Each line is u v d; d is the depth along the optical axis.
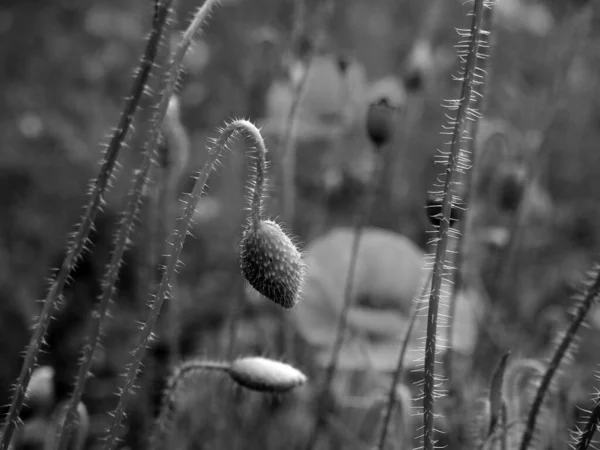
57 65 0.94
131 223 0.29
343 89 0.52
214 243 0.60
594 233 0.65
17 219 0.67
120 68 0.93
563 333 0.34
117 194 0.66
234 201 0.61
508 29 0.69
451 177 0.29
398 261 0.49
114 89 0.92
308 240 0.59
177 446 0.41
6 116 0.83
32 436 0.35
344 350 0.46
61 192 0.72
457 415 0.40
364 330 0.47
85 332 0.53
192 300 0.55
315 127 0.51
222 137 0.30
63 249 0.63
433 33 0.73
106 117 0.83
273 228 0.31
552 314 0.48
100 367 0.51
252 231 0.31
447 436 0.41
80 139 0.78
